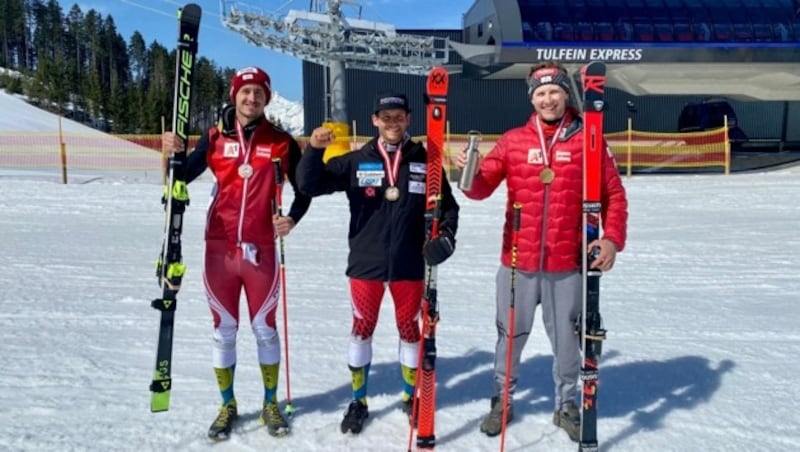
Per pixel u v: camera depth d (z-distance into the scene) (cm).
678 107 2775
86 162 1992
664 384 341
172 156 269
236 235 277
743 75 2152
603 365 369
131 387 330
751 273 606
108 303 488
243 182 276
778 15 2055
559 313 278
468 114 2738
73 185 1352
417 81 2647
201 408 307
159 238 790
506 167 282
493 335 427
